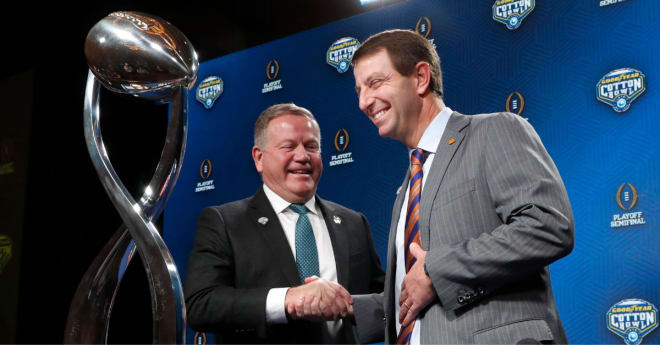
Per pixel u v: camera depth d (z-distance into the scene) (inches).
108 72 28.0
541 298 55.5
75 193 177.3
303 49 144.3
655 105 105.7
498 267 52.4
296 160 93.4
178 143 29.4
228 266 86.7
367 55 68.5
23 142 180.4
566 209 54.4
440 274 54.1
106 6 174.9
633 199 104.5
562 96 113.7
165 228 153.3
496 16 122.5
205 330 82.5
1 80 188.2
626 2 110.7
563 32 115.5
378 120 68.4
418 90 67.6
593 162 109.0
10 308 173.5
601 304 104.7
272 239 88.4
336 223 94.8
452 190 59.6
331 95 138.4
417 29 130.7
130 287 167.2
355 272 91.0
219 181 149.1
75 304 27.2
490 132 60.2
